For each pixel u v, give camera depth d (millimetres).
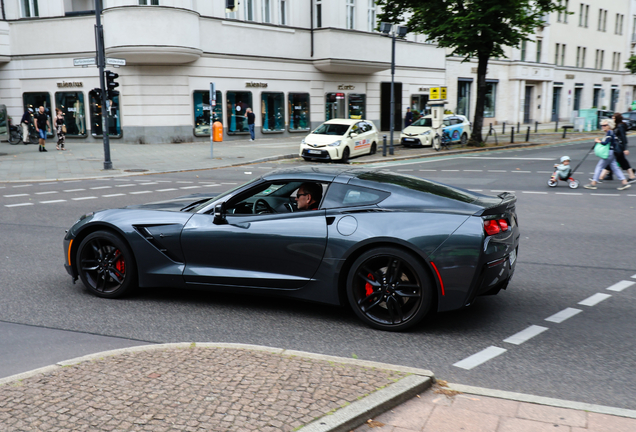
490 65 46969
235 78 29734
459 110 45344
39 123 24094
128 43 25453
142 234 5398
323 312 5211
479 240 4422
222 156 22594
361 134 23047
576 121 41000
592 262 7066
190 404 3104
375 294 4746
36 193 13492
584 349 4348
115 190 13938
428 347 4387
